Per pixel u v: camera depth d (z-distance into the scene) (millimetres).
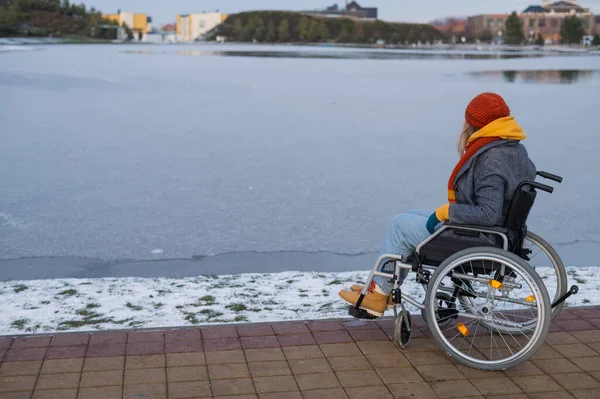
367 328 3621
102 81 24172
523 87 24516
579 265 6156
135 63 36688
